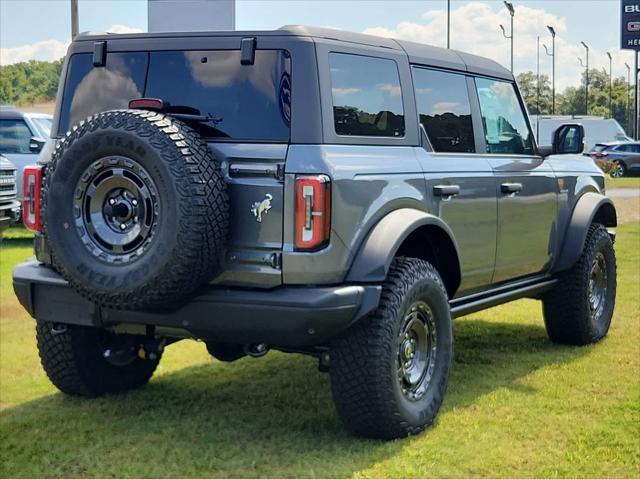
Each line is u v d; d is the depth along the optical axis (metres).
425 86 5.14
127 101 4.70
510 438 4.57
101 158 4.11
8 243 13.44
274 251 4.17
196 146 4.10
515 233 5.83
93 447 4.51
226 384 5.72
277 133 4.26
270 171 4.18
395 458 4.28
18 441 4.61
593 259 6.68
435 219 4.70
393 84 4.84
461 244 5.20
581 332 6.67
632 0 31.67
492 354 6.50
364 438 4.57
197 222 3.98
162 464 4.27
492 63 6.02
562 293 6.61
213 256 4.11
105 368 5.32
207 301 4.20
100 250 4.14
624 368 6.02
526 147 6.25
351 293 4.19
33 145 13.70
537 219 6.11
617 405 5.12
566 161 6.75
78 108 4.85
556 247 6.42
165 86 4.59
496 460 4.25
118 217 4.11
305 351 4.55
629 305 8.27
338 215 4.20
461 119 5.46
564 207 6.50
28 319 7.93
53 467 4.25
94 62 4.80
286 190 4.14
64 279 4.45
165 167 3.97
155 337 4.96
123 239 4.10
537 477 4.05
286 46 4.33
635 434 4.61
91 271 4.12
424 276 4.64
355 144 4.46
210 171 4.08
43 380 5.84
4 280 9.91
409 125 4.91
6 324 7.71
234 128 4.33
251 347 4.42
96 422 4.91
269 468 4.18
